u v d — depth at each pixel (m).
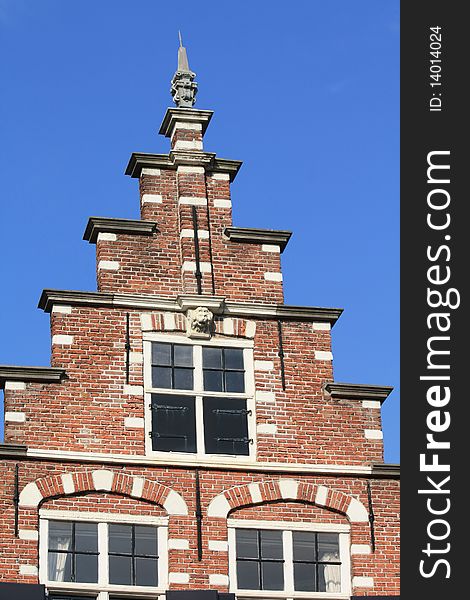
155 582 23.52
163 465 24.27
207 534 23.97
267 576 24.00
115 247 25.81
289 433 25.05
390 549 24.56
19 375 24.38
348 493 24.81
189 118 27.03
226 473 24.48
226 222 26.45
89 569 23.36
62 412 24.30
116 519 23.72
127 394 24.69
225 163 26.91
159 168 26.69
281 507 24.47
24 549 23.12
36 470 23.73
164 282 25.78
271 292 26.08
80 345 24.86
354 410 25.45
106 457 24.08
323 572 24.27
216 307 25.56
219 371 25.27
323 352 25.78
